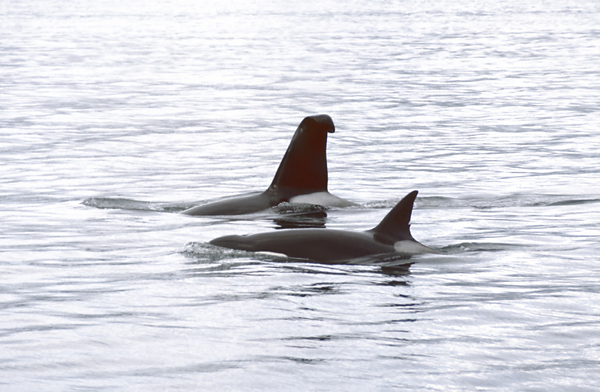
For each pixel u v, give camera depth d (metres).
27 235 41.34
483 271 33.91
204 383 21.53
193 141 79.25
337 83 134.88
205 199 52.31
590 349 24.28
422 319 27.14
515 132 83.31
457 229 42.94
